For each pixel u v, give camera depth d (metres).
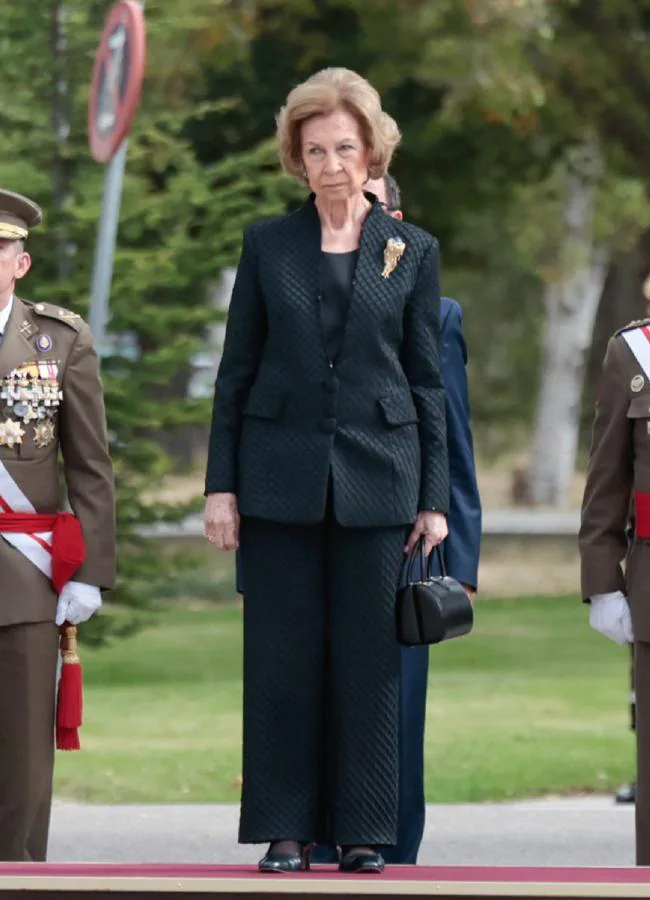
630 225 73.81
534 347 107.38
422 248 12.83
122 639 36.03
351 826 12.61
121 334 34.94
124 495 34.59
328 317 12.67
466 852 19.72
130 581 35.31
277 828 12.66
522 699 29.92
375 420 12.66
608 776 23.38
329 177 12.67
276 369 12.72
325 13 48.50
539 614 45.25
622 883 11.63
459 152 53.50
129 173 34.75
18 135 33.59
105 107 22.81
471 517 15.60
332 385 12.62
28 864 12.66
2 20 33.62
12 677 14.72
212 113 45.41
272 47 47.75
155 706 29.23
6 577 14.69
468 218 73.56
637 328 14.41
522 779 23.19
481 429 105.75
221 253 34.53
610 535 14.52
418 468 12.78
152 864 12.80
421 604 12.63
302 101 12.71
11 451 14.77
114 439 34.50
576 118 52.16
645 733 14.23
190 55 42.31
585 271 78.38
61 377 14.91
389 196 15.15
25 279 33.47
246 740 12.80
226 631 41.94
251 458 12.71
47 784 14.97
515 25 45.84
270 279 12.75
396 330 12.75
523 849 19.88
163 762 24.06
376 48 47.81
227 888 11.69
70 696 14.95
